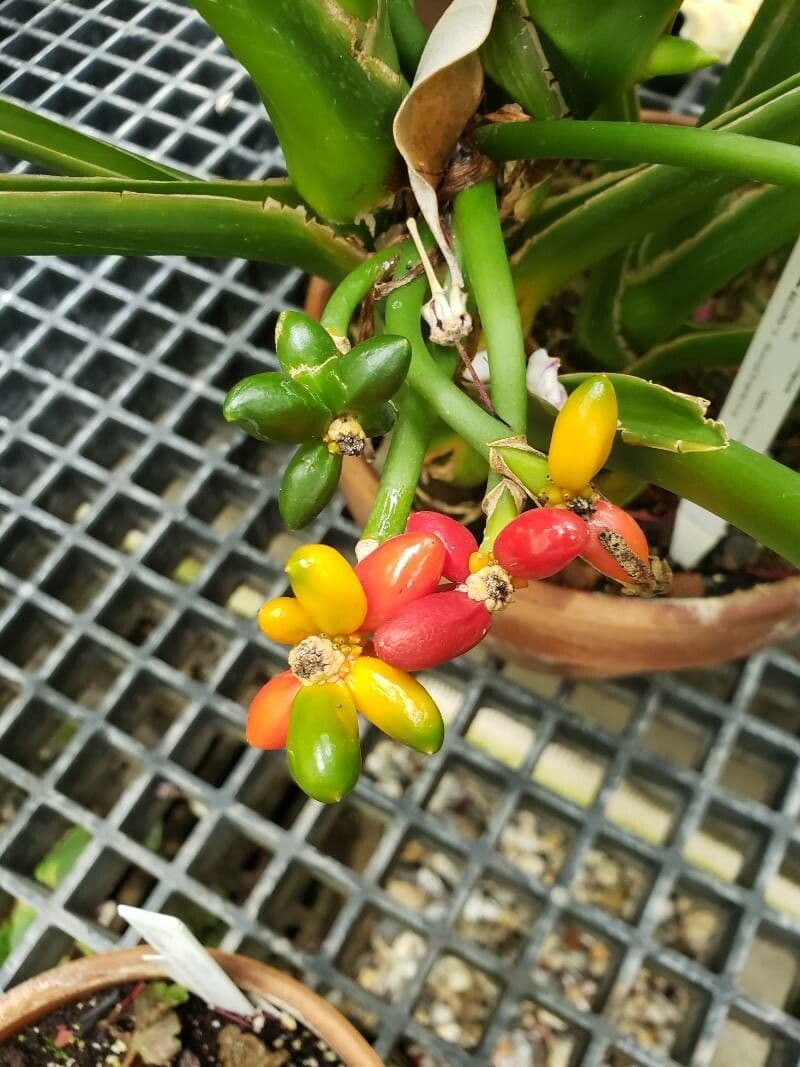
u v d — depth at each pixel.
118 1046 0.32
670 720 0.42
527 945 0.36
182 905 0.38
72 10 0.58
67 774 0.38
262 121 0.52
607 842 0.38
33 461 0.46
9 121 0.26
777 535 0.20
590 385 0.16
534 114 0.26
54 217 0.21
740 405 0.29
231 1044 0.32
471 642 0.16
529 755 0.39
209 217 0.24
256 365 0.47
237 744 0.42
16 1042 0.32
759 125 0.23
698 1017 0.34
